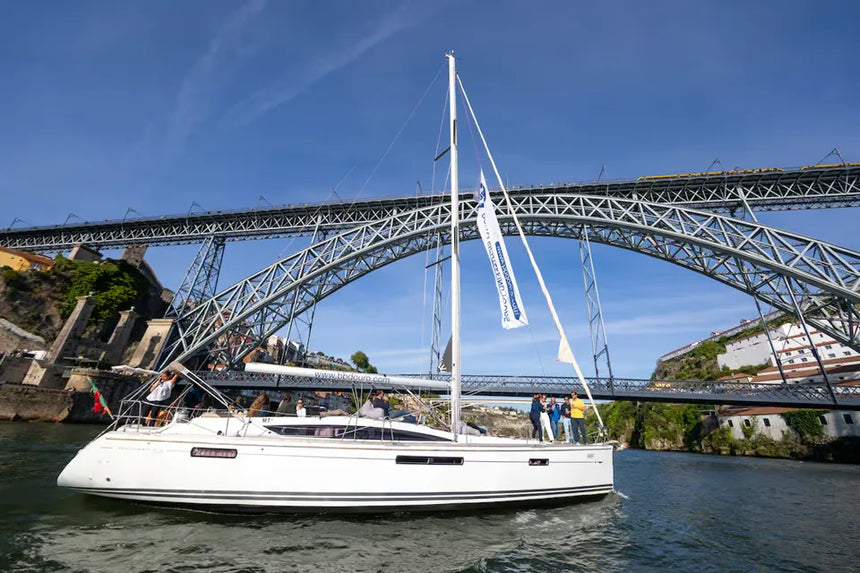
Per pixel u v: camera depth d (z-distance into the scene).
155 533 7.08
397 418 11.27
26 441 17.14
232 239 51.84
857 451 36.66
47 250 54.03
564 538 8.35
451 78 14.16
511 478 9.84
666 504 13.27
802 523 11.02
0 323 37.50
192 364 44.12
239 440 8.35
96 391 8.96
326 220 50.22
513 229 47.59
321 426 9.52
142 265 51.12
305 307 47.53
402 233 44.56
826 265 35.66
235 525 7.71
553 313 13.16
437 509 9.16
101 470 8.22
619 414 78.88
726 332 86.00
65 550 6.17
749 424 49.47
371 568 6.29
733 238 40.56
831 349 52.97
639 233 43.78
